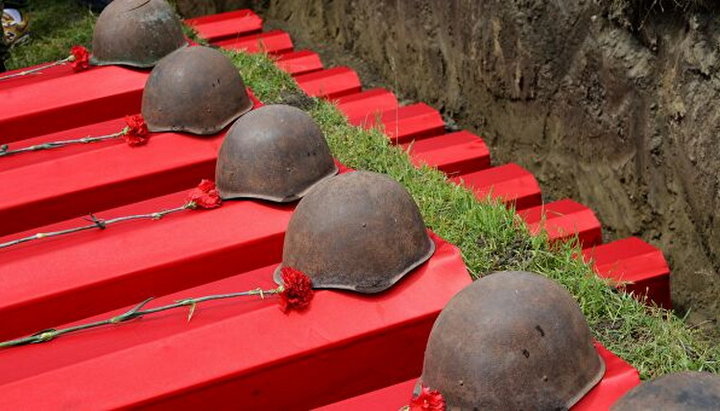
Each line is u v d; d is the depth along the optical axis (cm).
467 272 487
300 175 571
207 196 575
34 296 529
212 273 555
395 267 480
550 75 745
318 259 480
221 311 481
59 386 448
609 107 690
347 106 856
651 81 646
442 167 754
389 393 431
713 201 596
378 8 979
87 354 465
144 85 750
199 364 455
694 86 600
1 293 530
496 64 806
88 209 643
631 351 477
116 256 547
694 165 608
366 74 1014
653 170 658
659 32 632
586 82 707
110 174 644
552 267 537
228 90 671
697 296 632
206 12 1110
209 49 683
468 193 602
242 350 459
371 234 477
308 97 771
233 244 552
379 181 490
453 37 865
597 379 408
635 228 688
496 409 393
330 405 430
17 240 566
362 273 476
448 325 405
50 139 689
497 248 547
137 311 492
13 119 736
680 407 350
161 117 667
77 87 757
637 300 523
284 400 467
